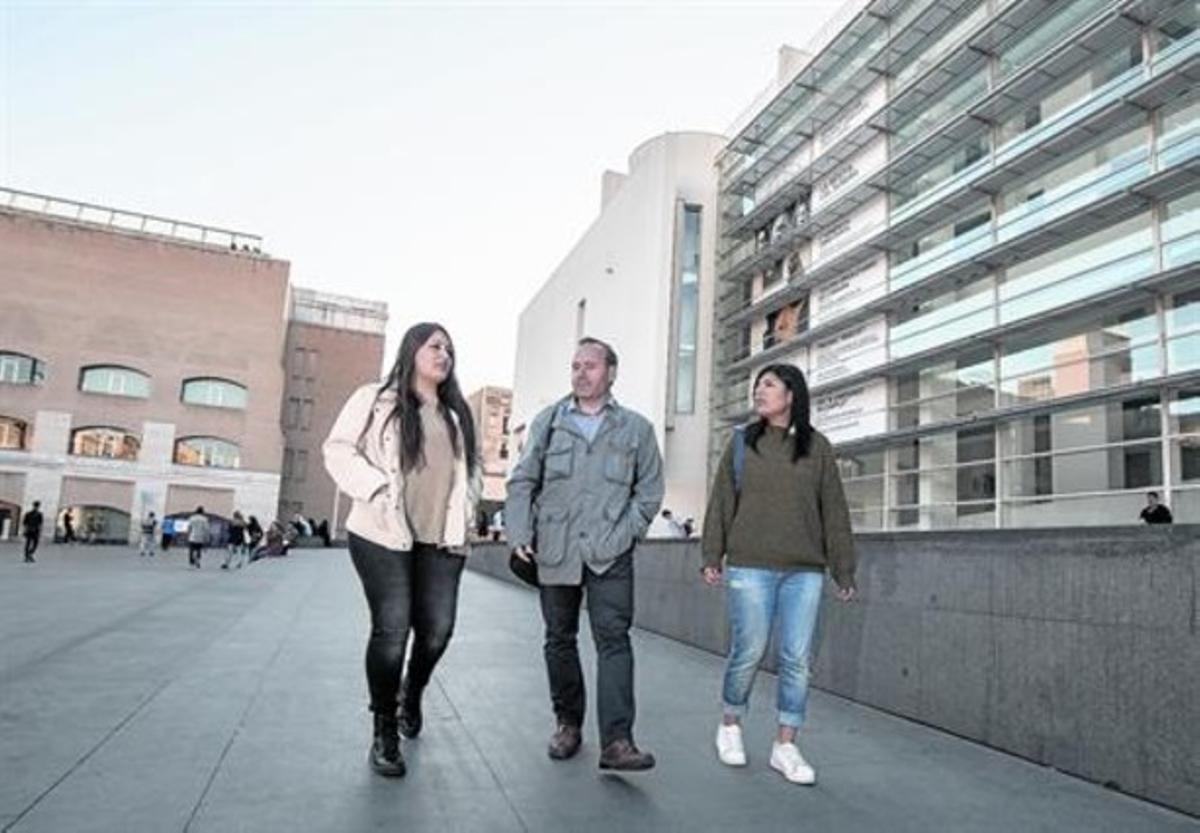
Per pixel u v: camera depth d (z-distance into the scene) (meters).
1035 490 21.03
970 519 22.97
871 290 28.27
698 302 38.22
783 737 4.09
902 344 26.55
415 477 4.04
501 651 7.64
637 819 3.32
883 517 26.56
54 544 45.84
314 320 66.81
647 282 38.94
